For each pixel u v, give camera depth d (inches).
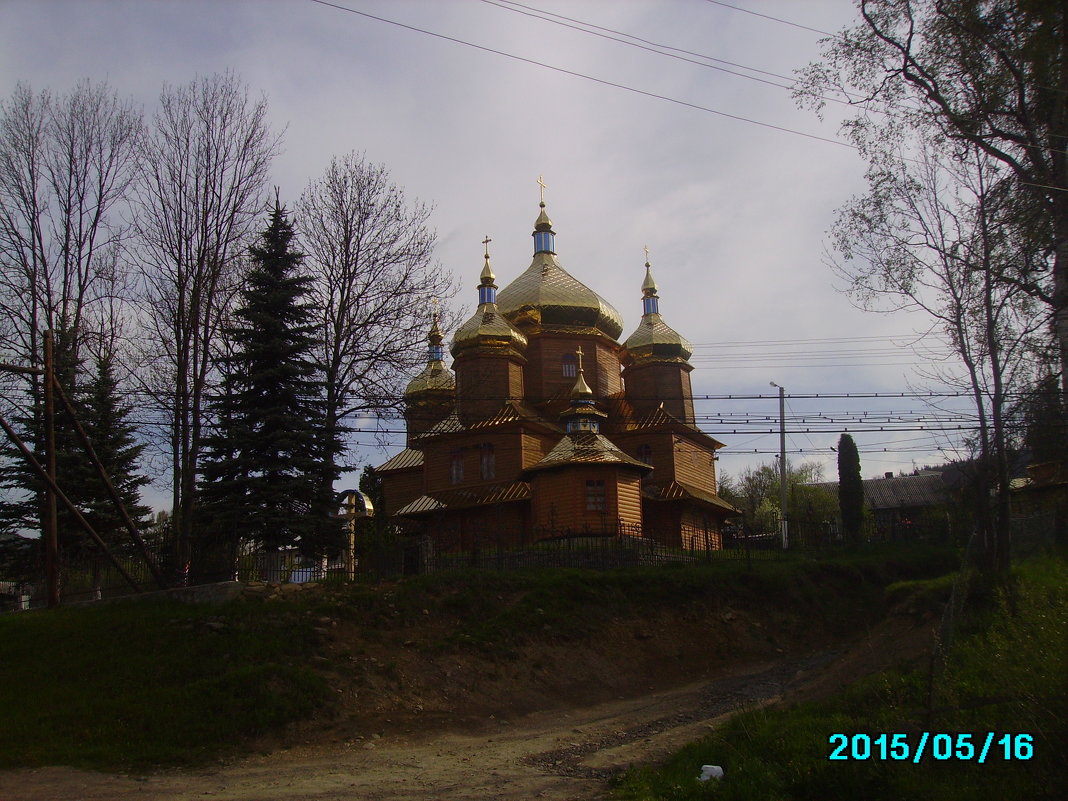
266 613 926.4
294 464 1191.6
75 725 710.5
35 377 1296.8
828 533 1824.6
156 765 658.8
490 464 1686.8
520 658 975.6
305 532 1167.0
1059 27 764.6
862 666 802.2
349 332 1341.0
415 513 1648.6
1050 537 1050.1
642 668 1044.5
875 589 1421.0
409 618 983.6
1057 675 499.2
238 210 1369.3
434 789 604.4
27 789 588.4
